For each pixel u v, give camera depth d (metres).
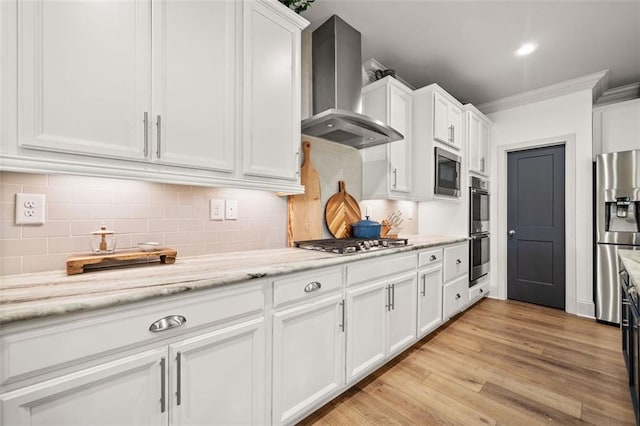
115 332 0.87
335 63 2.14
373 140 2.33
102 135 1.05
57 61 0.96
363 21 2.22
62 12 0.97
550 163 3.36
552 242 3.33
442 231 3.39
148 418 0.94
